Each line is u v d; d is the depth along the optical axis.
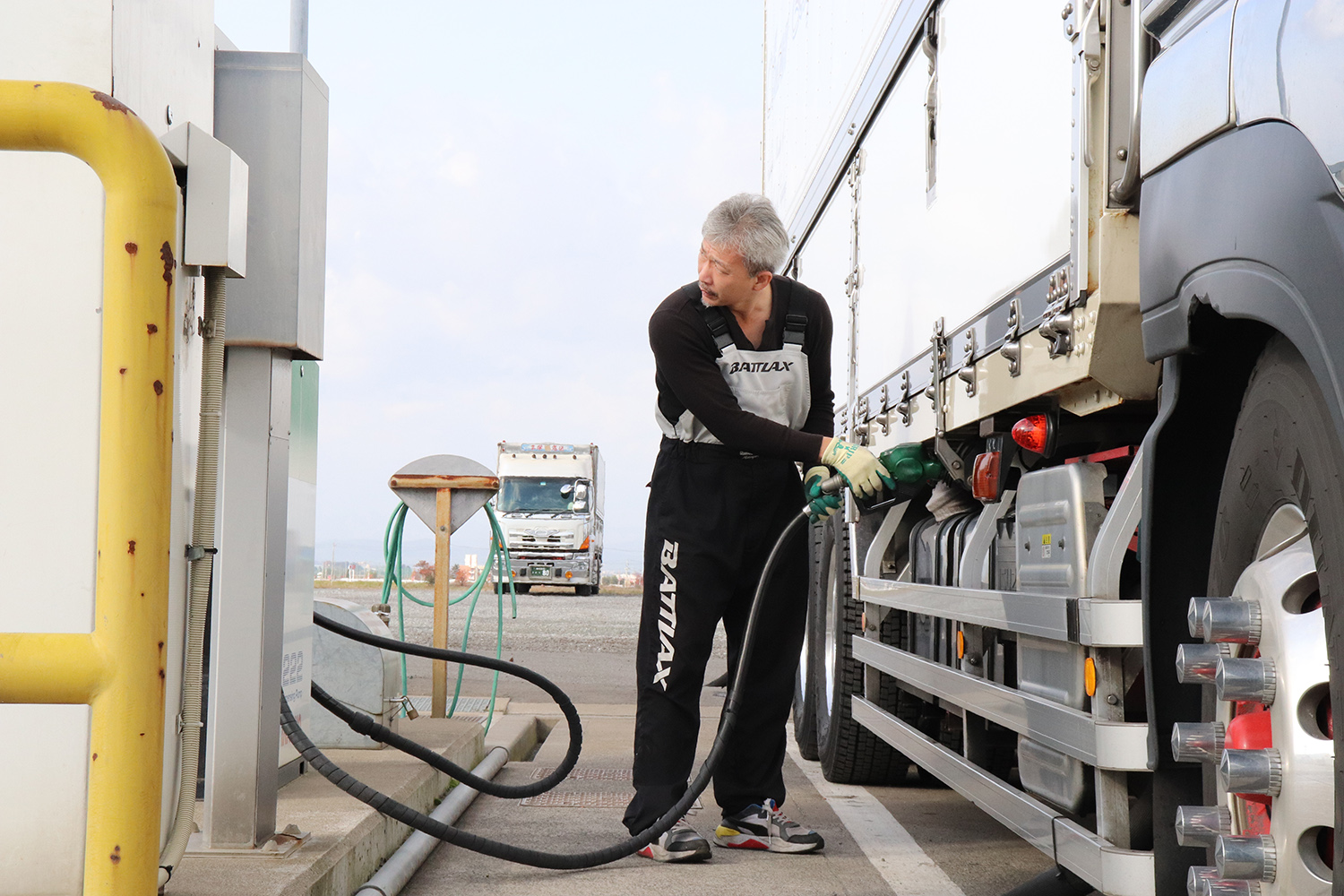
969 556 3.46
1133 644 2.25
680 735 3.75
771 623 3.90
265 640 3.01
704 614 3.74
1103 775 2.31
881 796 5.00
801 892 3.34
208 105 2.79
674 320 3.66
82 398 2.13
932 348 3.78
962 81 3.51
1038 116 2.81
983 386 3.28
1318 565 1.72
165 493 1.73
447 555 6.10
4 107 1.70
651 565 3.80
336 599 5.28
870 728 4.53
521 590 34.22
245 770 2.94
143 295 1.72
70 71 2.14
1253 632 1.86
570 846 3.84
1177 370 2.15
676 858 3.66
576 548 29.44
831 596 5.34
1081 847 2.38
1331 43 1.63
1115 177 2.43
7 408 2.13
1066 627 2.43
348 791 3.10
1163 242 2.16
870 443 4.83
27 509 2.12
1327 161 1.62
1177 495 2.17
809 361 3.84
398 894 3.24
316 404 4.19
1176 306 2.11
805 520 3.57
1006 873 3.60
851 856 3.83
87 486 2.13
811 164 6.20
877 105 4.68
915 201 4.06
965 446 3.69
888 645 4.41
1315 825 1.72
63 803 2.14
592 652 12.27
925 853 3.88
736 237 3.51
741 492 3.76
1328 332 1.61
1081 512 2.59
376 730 3.71
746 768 3.93
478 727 5.45
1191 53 2.07
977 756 3.44
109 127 1.71
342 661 4.62
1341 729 1.64
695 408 3.63
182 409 2.44
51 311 2.13
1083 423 2.90
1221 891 1.87
